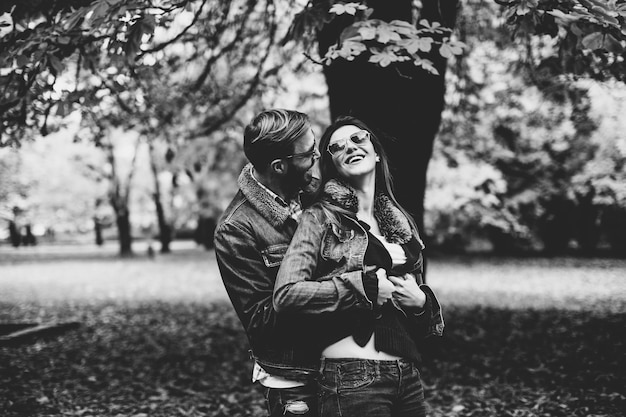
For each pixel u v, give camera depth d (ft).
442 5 22.94
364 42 17.13
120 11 15.03
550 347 28.86
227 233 8.68
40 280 74.38
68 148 101.40
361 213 9.00
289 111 8.93
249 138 8.80
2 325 36.47
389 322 8.45
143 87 28.07
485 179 74.18
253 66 32.42
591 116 43.04
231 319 41.68
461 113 38.93
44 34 16.92
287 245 8.73
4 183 104.12
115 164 109.29
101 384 24.20
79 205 117.39
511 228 91.81
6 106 20.26
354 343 8.27
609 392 20.94
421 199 23.03
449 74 35.53
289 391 8.54
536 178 87.25
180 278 73.51
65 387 23.75
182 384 24.16
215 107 34.32
